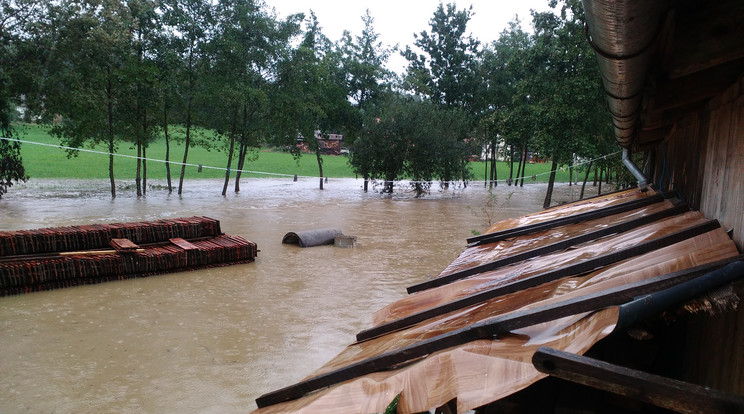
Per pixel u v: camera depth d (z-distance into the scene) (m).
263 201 25.98
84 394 6.13
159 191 28.73
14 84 22.22
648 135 6.86
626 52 2.19
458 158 31.44
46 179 31.95
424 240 16.28
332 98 35.19
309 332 8.27
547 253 4.63
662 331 3.61
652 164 8.56
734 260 2.41
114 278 11.23
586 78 20.00
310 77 30.28
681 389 1.73
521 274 3.93
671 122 5.61
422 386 2.28
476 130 38.62
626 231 4.59
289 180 39.75
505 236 6.07
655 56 2.47
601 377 1.85
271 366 6.98
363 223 19.62
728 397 1.67
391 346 3.04
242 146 30.03
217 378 6.61
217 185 33.75
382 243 15.73
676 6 2.15
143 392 6.20
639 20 1.86
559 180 48.59
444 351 2.41
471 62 40.53
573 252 4.13
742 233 2.93
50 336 7.93
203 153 57.62
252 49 27.59
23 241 11.00
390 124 30.58
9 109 23.06
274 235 16.75
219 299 9.97
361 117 36.22
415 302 4.03
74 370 6.77
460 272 4.66
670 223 4.11
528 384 2.05
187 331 8.25
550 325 2.45
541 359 1.95
